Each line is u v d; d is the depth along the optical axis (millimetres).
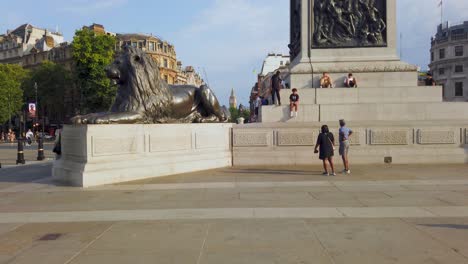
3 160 20141
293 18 19656
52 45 101562
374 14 16781
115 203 7387
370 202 7145
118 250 4504
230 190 8719
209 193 8367
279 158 14102
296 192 8344
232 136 14383
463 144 14195
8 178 11727
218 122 14320
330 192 8289
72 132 10602
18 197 8219
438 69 83125
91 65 46156
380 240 4754
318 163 14055
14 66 77875
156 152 11680
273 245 4609
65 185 9859
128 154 10867
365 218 5902
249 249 4473
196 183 9898
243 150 14297
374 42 16672
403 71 16312
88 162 9883
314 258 4141
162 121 12273
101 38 47219
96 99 47656
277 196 7875
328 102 15914
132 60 11828
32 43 107375
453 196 7695
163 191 8734
